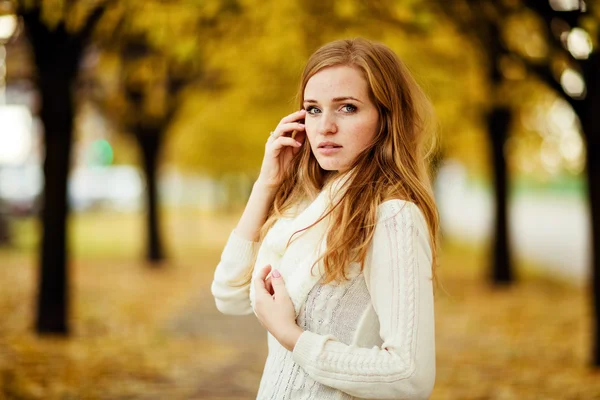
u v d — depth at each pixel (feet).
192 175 96.73
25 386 16.11
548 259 54.29
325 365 4.95
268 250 5.76
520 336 24.80
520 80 25.90
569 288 37.50
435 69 26.68
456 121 36.52
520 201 177.68
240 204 131.64
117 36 21.77
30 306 27.91
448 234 75.61
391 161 5.48
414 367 4.80
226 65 29.63
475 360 21.01
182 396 16.42
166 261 46.75
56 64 21.94
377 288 5.04
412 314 4.90
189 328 25.89
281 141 6.05
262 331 25.81
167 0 17.47
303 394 5.25
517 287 37.50
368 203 5.25
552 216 117.60
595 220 19.58
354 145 5.49
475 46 23.65
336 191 5.41
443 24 22.11
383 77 5.50
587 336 24.48
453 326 27.02
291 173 6.22
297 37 21.99
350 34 20.93
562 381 18.07
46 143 22.20
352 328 5.21
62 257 22.34
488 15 19.62
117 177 143.33
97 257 50.01
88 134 80.84
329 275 5.15
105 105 39.68
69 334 22.49
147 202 46.68
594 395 16.71
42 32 21.13
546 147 42.09
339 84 5.45
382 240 5.08
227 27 20.42
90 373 17.87
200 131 65.31
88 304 29.43
